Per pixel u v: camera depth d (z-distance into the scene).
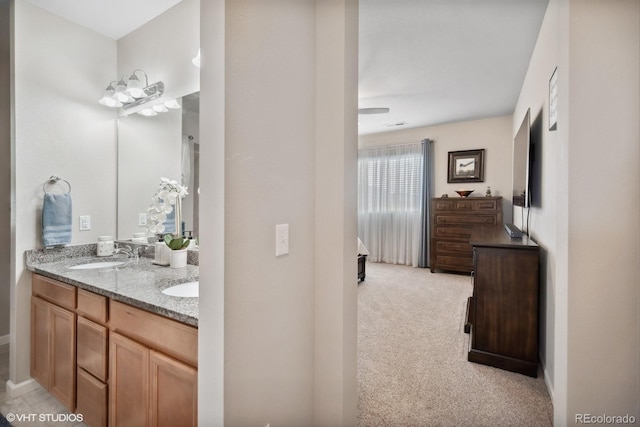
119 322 1.36
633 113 1.15
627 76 1.15
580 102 1.21
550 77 1.99
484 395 1.85
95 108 2.31
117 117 2.44
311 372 1.32
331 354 1.29
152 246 2.19
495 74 3.26
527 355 2.07
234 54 0.92
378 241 6.03
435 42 2.63
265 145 1.04
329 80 1.27
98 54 2.32
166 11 2.07
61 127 2.13
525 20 2.31
